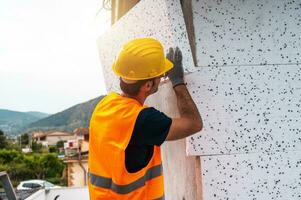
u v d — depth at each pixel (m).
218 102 2.29
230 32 2.35
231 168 2.26
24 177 47.44
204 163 2.25
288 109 2.33
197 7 2.34
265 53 2.35
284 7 2.39
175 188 2.81
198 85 2.29
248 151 2.29
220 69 2.31
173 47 2.13
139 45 1.91
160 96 2.77
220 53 2.33
